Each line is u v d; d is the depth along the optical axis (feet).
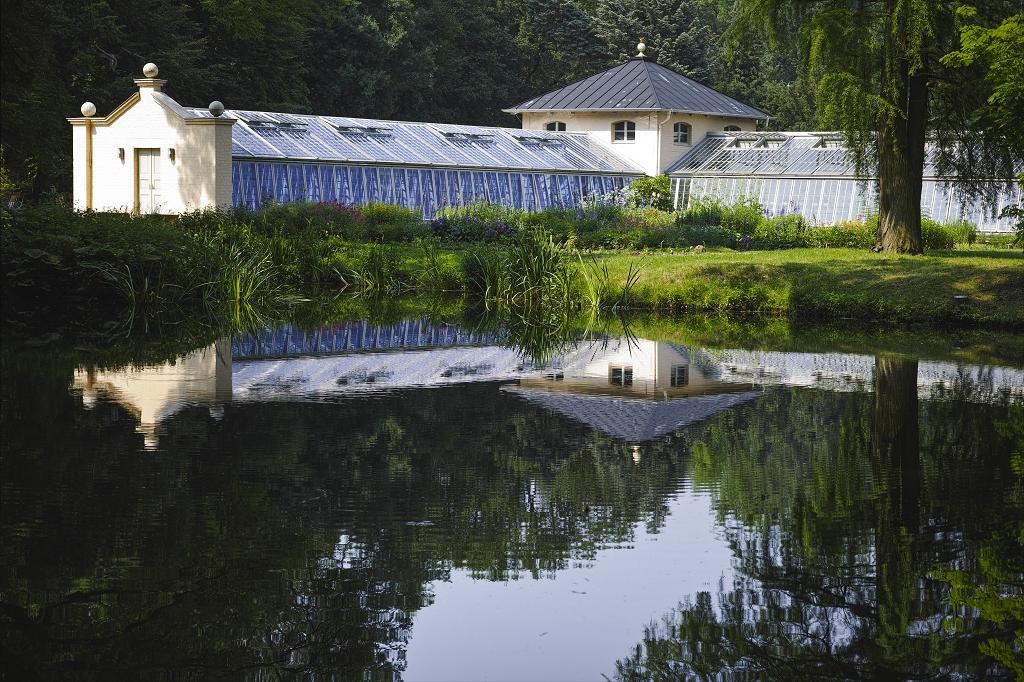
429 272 104.47
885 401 50.62
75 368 56.08
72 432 41.50
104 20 147.13
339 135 141.59
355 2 197.57
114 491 33.78
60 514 31.53
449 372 59.06
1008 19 75.05
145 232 82.33
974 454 40.37
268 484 35.14
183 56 156.15
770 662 23.34
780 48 98.02
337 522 31.50
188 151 122.62
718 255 107.24
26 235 77.77
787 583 27.40
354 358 64.08
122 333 69.97
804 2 95.35
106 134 128.36
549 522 31.83
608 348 69.51
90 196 129.90
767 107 233.96
